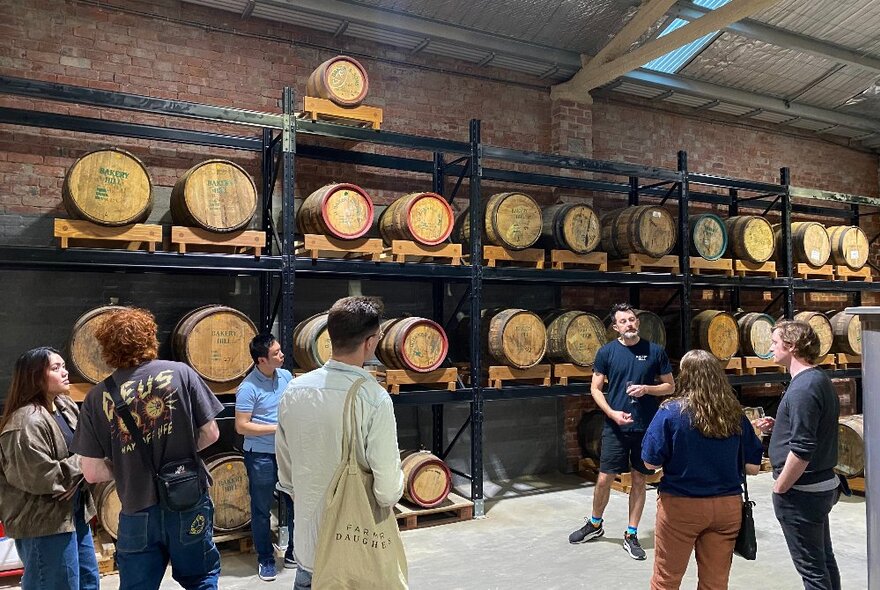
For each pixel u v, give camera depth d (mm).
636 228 6922
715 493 3006
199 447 2879
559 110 7906
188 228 4953
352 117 5715
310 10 6156
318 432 2285
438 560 4758
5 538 4195
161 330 5824
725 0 7270
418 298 7070
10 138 5391
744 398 9211
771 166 9672
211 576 2814
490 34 7070
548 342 6727
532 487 7066
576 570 4539
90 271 5512
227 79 6227
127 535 2641
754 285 8023
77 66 5641
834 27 7828
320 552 2184
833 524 5656
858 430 6633
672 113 8828
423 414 6969
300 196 6516
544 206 7891
